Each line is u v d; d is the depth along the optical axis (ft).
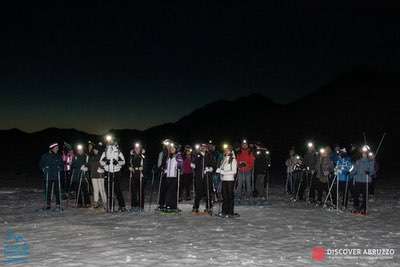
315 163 66.08
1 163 176.14
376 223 47.96
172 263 31.32
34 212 54.03
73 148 69.26
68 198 63.77
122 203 54.70
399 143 244.01
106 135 55.06
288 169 78.13
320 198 63.41
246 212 54.54
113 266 30.50
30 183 101.71
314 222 47.98
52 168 55.98
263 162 71.31
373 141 254.27
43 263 31.14
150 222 46.78
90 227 43.83
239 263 31.50
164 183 54.39
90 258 32.48
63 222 46.52
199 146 54.49
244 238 39.47
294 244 37.47
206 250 35.04
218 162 63.93
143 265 30.78
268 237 40.06
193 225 45.27
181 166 54.08
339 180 59.93
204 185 53.57
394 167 166.81
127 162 139.64
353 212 54.54
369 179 54.70
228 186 50.70
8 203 63.10
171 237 39.58
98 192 57.16
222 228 43.88
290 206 61.52
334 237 40.45
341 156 61.98
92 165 56.54
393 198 73.31
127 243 37.19
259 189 71.77
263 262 31.86
